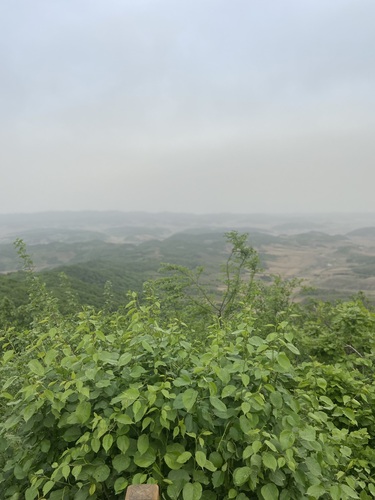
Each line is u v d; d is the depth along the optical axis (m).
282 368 2.56
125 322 5.11
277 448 2.23
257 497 2.28
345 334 6.14
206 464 2.03
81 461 2.29
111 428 2.26
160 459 2.23
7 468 2.55
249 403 2.29
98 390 2.53
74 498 2.21
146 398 2.34
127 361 2.60
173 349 2.96
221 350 2.80
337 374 4.39
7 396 2.69
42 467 2.55
